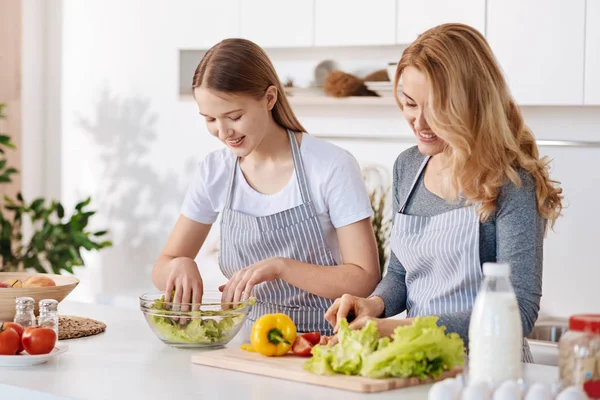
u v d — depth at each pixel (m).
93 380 1.88
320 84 4.43
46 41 5.32
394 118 4.35
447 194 2.20
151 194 5.02
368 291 2.38
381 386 1.76
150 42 4.96
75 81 5.24
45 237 4.83
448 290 2.15
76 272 5.30
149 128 5.00
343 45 4.30
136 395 1.75
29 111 5.27
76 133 5.26
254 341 2.04
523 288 1.94
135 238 5.08
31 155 5.31
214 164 2.61
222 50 2.28
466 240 2.11
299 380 1.86
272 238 2.49
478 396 1.43
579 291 3.98
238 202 2.55
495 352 1.60
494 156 1.98
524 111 4.07
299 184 2.45
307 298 2.47
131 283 5.12
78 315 2.68
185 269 2.31
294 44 4.44
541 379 1.89
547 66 3.85
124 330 2.44
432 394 1.46
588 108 3.94
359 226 2.42
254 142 2.32
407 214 2.31
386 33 4.20
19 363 2.00
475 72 1.97
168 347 2.22
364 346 1.83
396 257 2.39
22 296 2.28
